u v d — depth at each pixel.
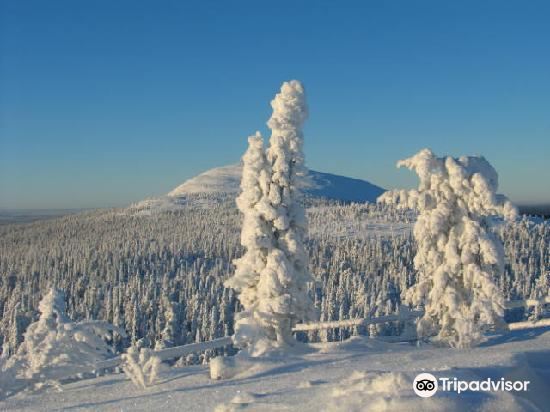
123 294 147.50
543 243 180.62
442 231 25.44
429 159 25.52
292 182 26.66
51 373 18.89
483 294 23.84
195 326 115.44
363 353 19.94
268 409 9.61
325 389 10.95
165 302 130.75
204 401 13.32
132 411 13.45
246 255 26.53
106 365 19.45
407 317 26.78
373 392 9.05
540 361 15.05
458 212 25.33
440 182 25.55
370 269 181.50
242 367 17.75
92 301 149.38
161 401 14.34
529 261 161.25
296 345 25.22
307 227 26.83
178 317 127.38
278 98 26.83
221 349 98.81
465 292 24.77
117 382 19.09
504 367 12.21
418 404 8.01
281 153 26.09
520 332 23.75
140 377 17.47
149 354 18.14
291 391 11.70
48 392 18.75
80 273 197.12
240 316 25.20
